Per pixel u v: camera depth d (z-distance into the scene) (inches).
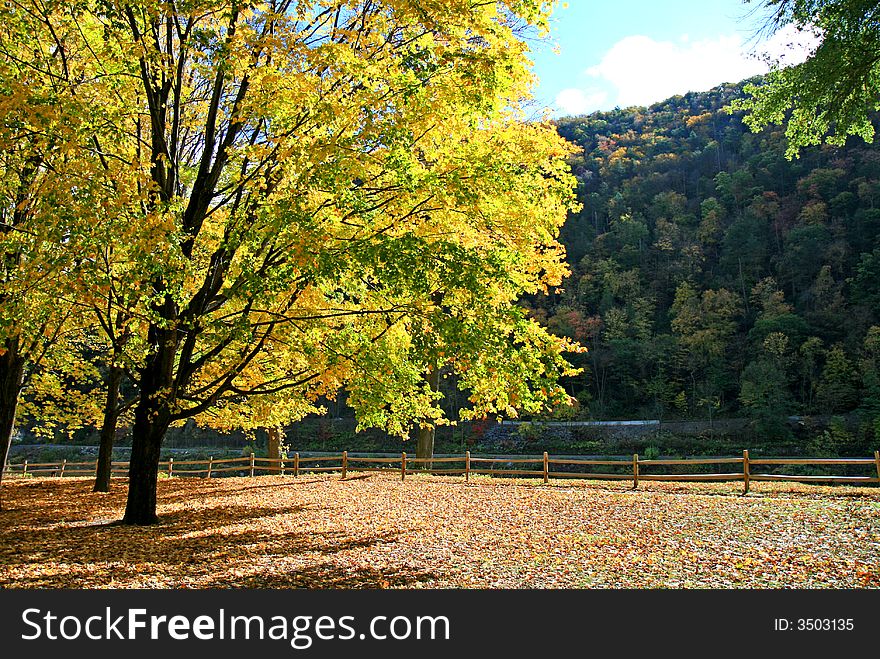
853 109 409.4
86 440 2246.6
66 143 274.4
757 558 304.0
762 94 450.3
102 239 267.3
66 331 506.6
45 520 423.8
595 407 2495.1
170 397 386.0
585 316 2770.7
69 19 335.3
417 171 305.1
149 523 404.8
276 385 479.8
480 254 330.6
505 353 304.7
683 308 2588.6
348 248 296.5
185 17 335.9
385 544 347.6
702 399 2186.3
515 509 478.9
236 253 369.4
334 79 311.4
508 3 307.7
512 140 355.6
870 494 486.6
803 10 369.7
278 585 261.7
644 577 275.6
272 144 343.6
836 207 2716.5
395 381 382.6
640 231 3203.7
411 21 309.6
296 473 818.8
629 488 594.6
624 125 4409.5
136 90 358.3
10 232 306.0
